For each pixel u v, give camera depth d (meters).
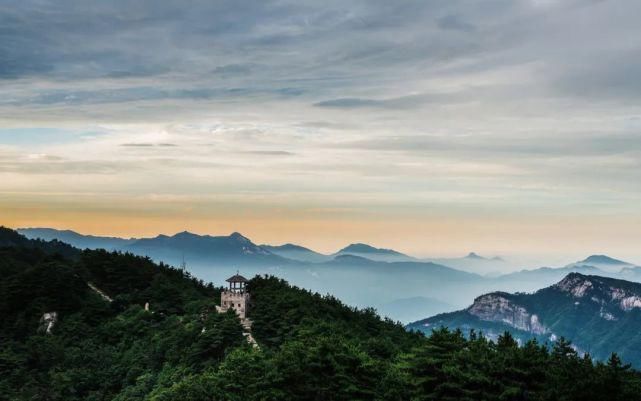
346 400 148.38
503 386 139.00
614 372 136.00
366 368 154.38
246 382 160.12
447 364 143.50
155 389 190.75
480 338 164.50
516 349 150.25
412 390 147.12
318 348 155.62
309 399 152.00
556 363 151.12
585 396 132.75
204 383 168.25
